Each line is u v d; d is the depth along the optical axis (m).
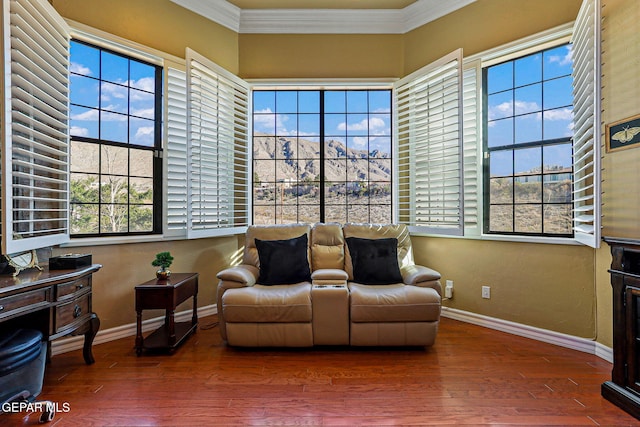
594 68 2.06
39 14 2.05
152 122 2.99
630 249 1.73
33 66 1.99
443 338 2.72
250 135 3.66
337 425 1.61
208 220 3.16
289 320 2.44
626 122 2.03
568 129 2.61
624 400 1.71
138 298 2.42
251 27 3.56
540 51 2.76
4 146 1.76
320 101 3.72
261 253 2.91
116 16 2.70
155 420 1.65
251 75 3.59
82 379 2.05
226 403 1.80
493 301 2.94
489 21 2.96
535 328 2.69
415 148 3.41
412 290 2.49
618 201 2.08
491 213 3.03
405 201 3.56
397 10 3.44
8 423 1.62
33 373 1.77
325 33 3.57
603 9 2.18
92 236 2.63
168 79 3.01
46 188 2.16
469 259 3.09
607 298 2.30
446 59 3.00
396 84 3.54
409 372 2.14
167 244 3.03
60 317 1.93
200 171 3.14
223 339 2.60
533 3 2.71
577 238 2.41
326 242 3.18
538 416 1.67
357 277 2.87
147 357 2.38
